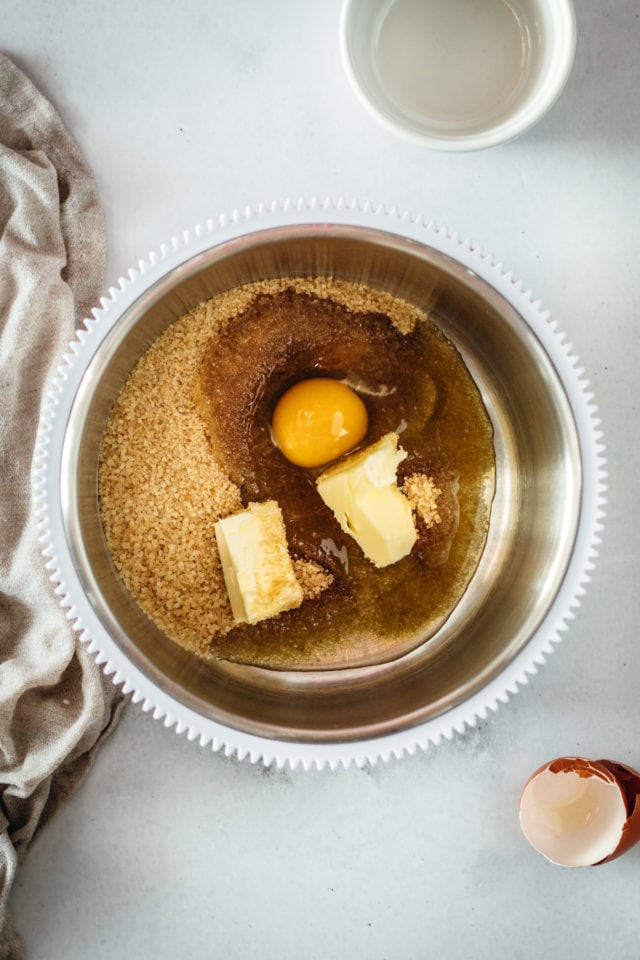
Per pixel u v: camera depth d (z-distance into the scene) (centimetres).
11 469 53
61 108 54
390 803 55
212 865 55
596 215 54
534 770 55
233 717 49
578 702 55
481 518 55
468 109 51
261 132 54
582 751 54
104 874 55
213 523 53
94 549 50
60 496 48
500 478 55
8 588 53
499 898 55
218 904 55
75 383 49
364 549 54
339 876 55
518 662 49
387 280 53
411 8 51
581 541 49
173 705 48
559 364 49
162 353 53
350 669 54
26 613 53
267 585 52
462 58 51
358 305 54
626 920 55
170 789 55
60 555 48
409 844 55
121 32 54
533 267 54
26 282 52
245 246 49
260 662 53
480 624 53
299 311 54
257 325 53
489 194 54
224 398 53
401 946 55
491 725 55
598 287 54
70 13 54
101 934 54
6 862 52
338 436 53
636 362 54
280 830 55
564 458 49
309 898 55
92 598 48
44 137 53
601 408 54
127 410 52
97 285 54
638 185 54
